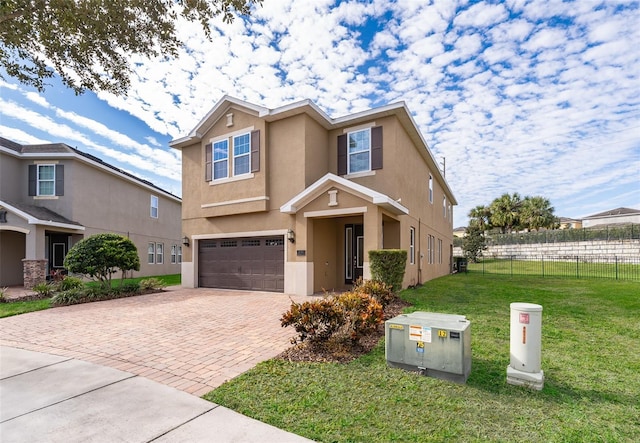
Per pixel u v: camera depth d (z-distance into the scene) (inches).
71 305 409.7
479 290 485.1
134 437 120.1
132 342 242.4
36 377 176.9
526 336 159.8
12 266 666.8
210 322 304.0
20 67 262.7
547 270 927.7
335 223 536.4
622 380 166.4
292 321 212.5
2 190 669.3
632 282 599.8
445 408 139.0
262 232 513.3
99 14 232.4
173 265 1059.3
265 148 510.6
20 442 117.4
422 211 636.1
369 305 222.8
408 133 538.9
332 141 538.6
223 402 146.3
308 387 159.3
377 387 158.9
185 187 624.7
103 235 500.7
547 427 125.0
